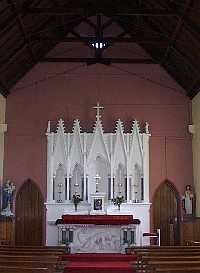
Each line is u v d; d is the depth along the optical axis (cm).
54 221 2230
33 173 2292
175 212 2286
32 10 1827
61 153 2280
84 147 2272
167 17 1930
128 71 2384
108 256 1762
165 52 2198
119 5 2167
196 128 2264
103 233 2055
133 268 1527
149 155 2317
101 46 2261
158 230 2130
